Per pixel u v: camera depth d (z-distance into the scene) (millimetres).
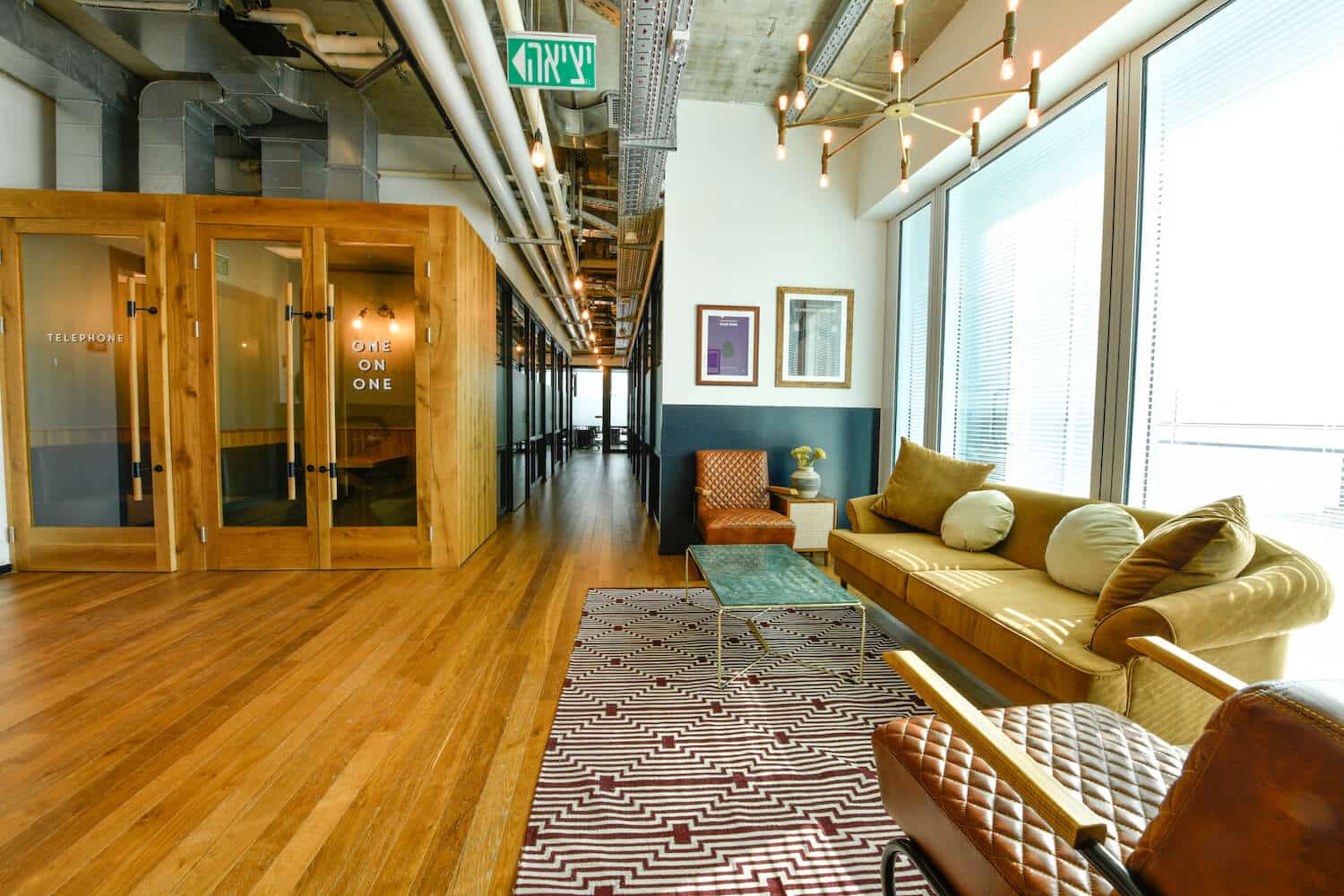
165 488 3684
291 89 3865
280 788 1642
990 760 883
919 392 4336
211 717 2012
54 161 3770
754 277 4594
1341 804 459
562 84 2688
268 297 3697
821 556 4406
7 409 3596
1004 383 3439
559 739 1919
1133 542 2094
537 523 5746
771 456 4688
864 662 2523
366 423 3832
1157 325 2475
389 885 1306
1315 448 1876
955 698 1024
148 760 1760
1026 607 2027
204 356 3666
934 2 3334
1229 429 2160
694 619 3107
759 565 2834
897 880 1342
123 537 3691
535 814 1551
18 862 1355
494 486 5211
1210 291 2242
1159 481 2451
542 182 4492
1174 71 2396
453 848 1424
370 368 3812
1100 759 1138
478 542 4582
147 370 3645
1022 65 2920
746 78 4152
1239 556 1595
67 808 1540
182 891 1283
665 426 4570
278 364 3732
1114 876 681
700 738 1942
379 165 5363
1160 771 1107
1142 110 2510
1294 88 1958
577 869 1358
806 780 1717
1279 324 1988
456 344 3854
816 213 4641
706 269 4551
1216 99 2225
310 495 3787
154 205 3586
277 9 3109
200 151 3988
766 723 2049
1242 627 1532
